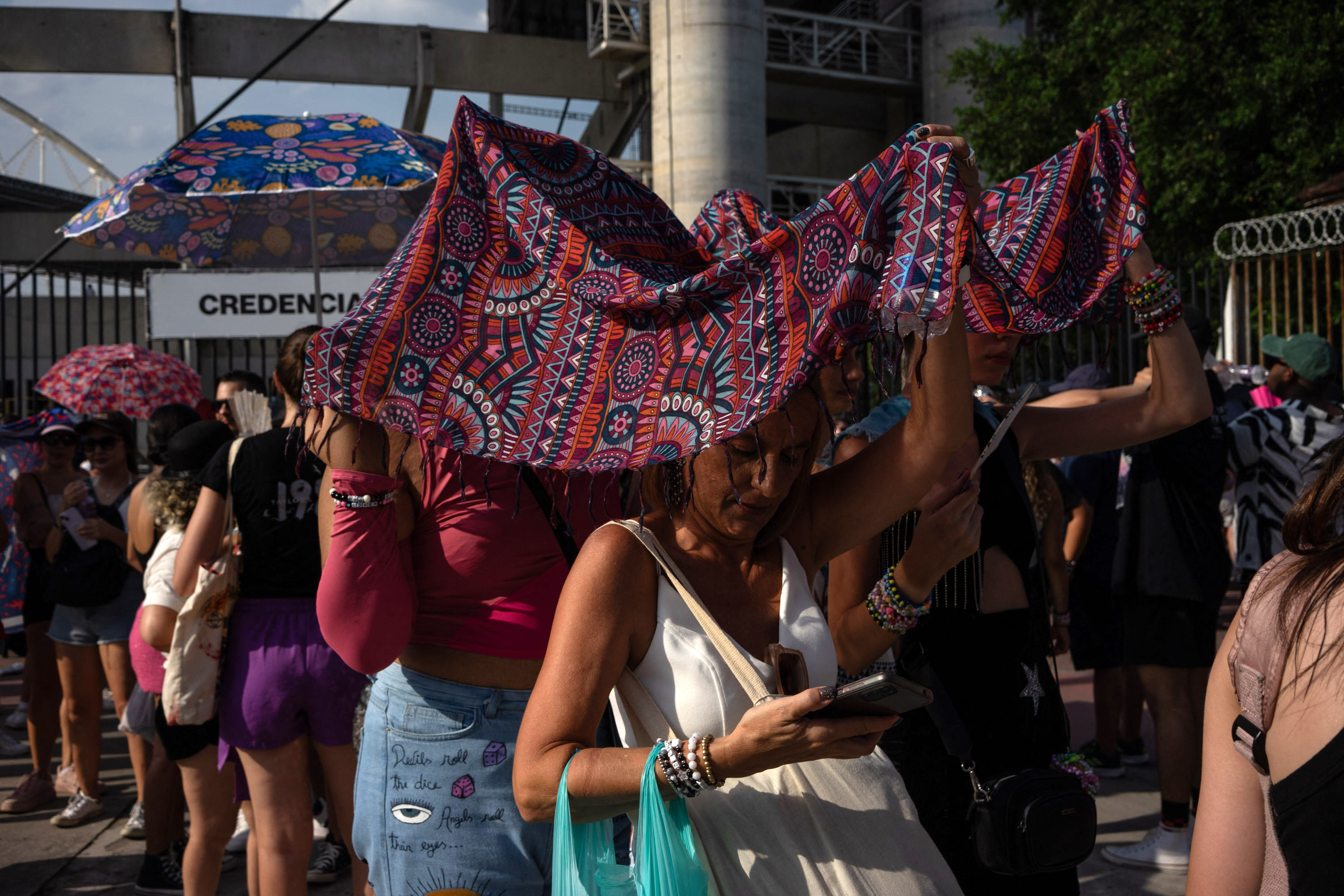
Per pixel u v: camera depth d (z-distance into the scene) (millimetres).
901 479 1698
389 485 1881
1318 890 1148
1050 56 15242
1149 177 13141
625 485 2625
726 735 1490
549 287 1693
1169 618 3609
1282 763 1210
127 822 4680
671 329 1582
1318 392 4199
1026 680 2270
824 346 1423
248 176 4141
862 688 1289
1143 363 8703
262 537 2818
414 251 1732
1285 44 12109
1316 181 11945
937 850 1612
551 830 2045
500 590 2004
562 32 22562
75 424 5297
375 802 2033
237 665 2812
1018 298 1935
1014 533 2328
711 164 18328
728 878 1481
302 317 9211
